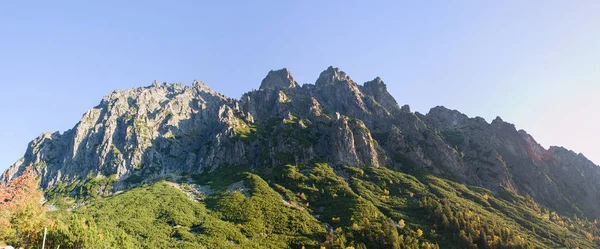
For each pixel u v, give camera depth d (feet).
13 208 365.20
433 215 646.33
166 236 541.75
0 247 287.48
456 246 567.18
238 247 517.14
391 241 544.62
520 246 577.02
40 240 369.50
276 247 532.32
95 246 383.65
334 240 551.59
